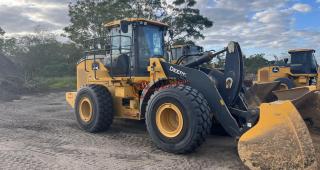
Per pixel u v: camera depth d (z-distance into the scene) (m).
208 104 6.03
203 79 6.10
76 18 34.31
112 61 7.74
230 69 6.18
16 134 7.49
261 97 7.39
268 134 4.78
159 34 8.09
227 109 5.82
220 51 6.44
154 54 7.89
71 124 8.77
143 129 8.12
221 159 5.74
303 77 14.86
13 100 15.30
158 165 5.43
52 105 13.30
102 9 33.28
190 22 34.50
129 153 6.08
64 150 6.25
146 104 6.80
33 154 5.96
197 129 5.65
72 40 34.47
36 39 46.72
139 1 33.50
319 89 5.84
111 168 5.28
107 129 7.88
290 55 15.34
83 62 8.64
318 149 5.07
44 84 24.52
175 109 5.90
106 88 7.89
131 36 7.57
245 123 5.77
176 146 5.88
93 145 6.64
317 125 5.77
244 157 4.92
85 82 8.59
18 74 27.95
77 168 5.27
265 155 4.75
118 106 7.73
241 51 6.12
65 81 27.80
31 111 11.30
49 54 44.59
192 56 7.25
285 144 4.63
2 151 6.11
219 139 7.04
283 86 13.34
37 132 7.74
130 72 7.54
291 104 4.74
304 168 4.48
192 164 5.48
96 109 7.59
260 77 15.27
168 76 6.59
